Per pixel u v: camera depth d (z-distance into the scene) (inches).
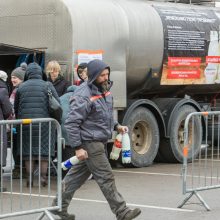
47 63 583.8
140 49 638.5
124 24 618.8
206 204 438.0
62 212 395.2
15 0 601.9
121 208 375.2
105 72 377.4
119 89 617.0
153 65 657.0
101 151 376.2
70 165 386.9
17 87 540.4
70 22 572.4
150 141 654.5
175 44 674.2
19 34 600.4
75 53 572.7
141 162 645.3
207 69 711.7
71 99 374.3
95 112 375.9
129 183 546.0
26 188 518.0
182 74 684.7
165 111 678.5
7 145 509.7
